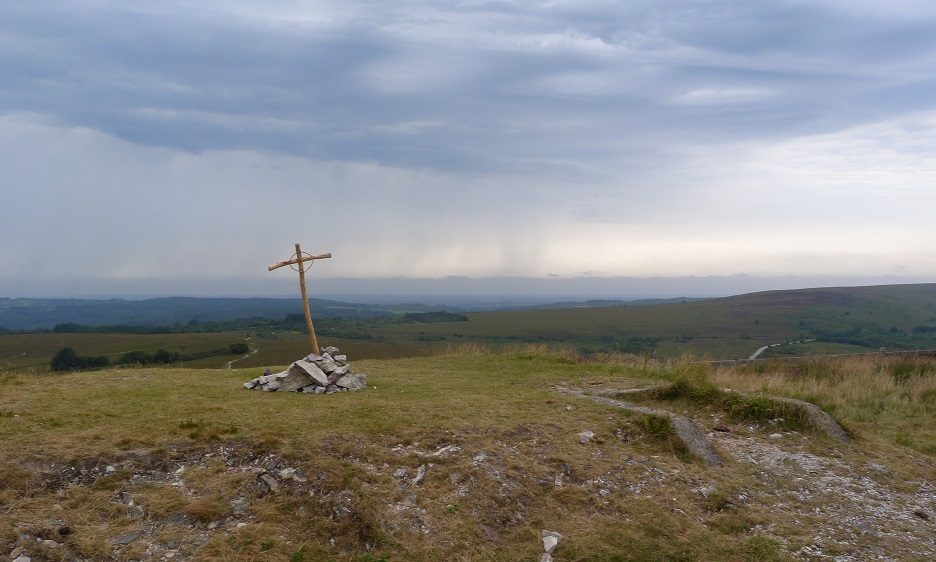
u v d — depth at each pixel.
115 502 6.48
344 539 6.42
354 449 7.78
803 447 9.91
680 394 11.89
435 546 6.49
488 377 13.69
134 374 12.52
